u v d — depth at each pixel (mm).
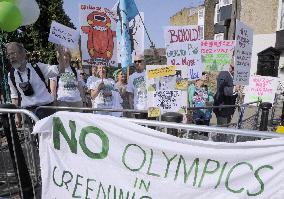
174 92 4648
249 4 23094
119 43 6027
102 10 5449
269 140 2555
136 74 6430
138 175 3084
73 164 3393
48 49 21281
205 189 2824
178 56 5406
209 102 7555
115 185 3205
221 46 6578
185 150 2859
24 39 21766
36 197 3811
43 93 5016
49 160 3516
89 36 5352
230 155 2699
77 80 6082
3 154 4074
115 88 6320
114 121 3127
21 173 3654
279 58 22109
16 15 5301
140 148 3049
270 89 8344
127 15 5895
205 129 2838
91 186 3324
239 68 6309
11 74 4934
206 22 28531
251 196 2660
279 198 2572
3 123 3594
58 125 3404
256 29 22906
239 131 2723
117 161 3168
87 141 3283
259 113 6578
